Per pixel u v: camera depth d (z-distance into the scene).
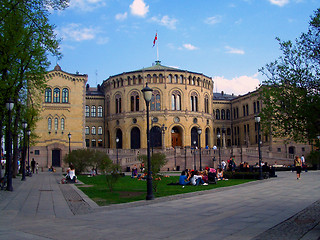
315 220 12.30
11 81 23.84
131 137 79.06
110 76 83.19
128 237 9.86
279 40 13.19
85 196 20.62
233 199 18.39
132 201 18.25
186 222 12.07
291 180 31.31
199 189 24.23
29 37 24.36
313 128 11.93
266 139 79.81
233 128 98.06
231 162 42.41
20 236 10.10
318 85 12.41
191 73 80.56
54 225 11.84
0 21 22.25
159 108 77.62
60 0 23.34
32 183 32.53
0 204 17.50
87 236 10.05
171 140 77.81
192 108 81.00
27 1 22.64
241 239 9.48
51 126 68.56
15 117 35.69
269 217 12.88
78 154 47.50
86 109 87.00
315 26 12.66
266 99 13.39
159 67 84.81
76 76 70.81
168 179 35.56
